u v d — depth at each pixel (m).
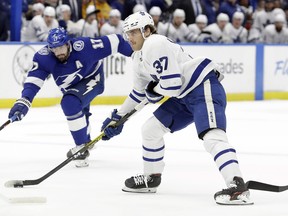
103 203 6.42
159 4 19.61
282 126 13.57
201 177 7.91
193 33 19.72
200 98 6.53
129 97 7.06
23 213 5.92
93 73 8.98
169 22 19.28
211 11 20.31
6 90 16.27
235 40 20.44
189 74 6.59
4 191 6.59
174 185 7.41
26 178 7.96
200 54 19.02
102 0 18.88
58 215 5.86
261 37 21.42
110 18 18.48
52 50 8.31
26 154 9.84
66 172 8.26
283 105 18.38
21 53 16.44
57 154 9.84
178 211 6.06
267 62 20.19
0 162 9.11
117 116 7.08
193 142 11.02
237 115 15.66
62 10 17.83
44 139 11.42
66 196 6.73
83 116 8.75
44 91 16.80
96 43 8.64
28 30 17.47
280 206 6.26
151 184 6.95
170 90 6.44
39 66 8.37
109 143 10.89
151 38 6.48
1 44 16.11
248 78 19.86
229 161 6.26
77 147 8.67
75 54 8.52
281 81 20.52
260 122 14.25
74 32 17.92
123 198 6.68
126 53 8.79
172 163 8.93
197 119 6.46
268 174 8.16
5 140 11.30
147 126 6.91
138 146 10.58
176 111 6.84
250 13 21.20
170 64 6.41
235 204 6.26
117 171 8.35
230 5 20.66
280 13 21.50
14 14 17.03
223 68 19.36
